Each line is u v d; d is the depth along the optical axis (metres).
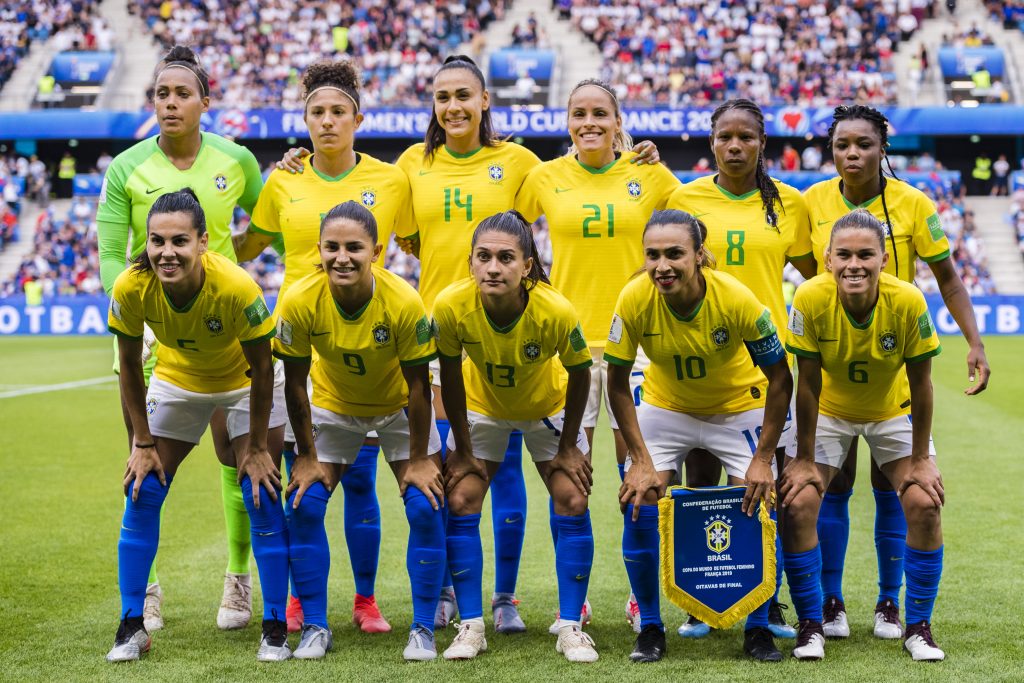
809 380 3.89
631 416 3.96
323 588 4.00
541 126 24.17
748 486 3.85
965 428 9.76
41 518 6.30
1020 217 25.36
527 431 4.21
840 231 3.71
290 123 24.28
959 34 26.81
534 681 3.55
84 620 4.30
